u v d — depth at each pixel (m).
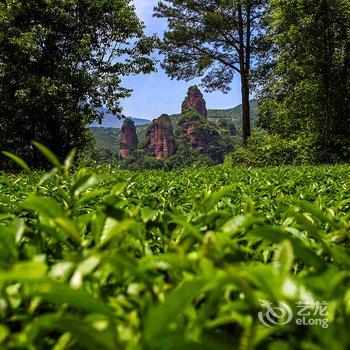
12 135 31.81
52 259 1.67
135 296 1.27
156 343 0.90
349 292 1.06
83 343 0.87
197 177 7.88
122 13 33.50
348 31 27.92
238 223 1.65
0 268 1.32
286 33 29.88
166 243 2.07
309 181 6.25
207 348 0.86
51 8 30.33
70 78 31.14
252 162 32.97
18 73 29.41
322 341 0.92
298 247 1.38
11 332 1.26
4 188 5.48
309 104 30.48
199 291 1.02
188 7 39.84
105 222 1.63
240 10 40.28
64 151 33.88
